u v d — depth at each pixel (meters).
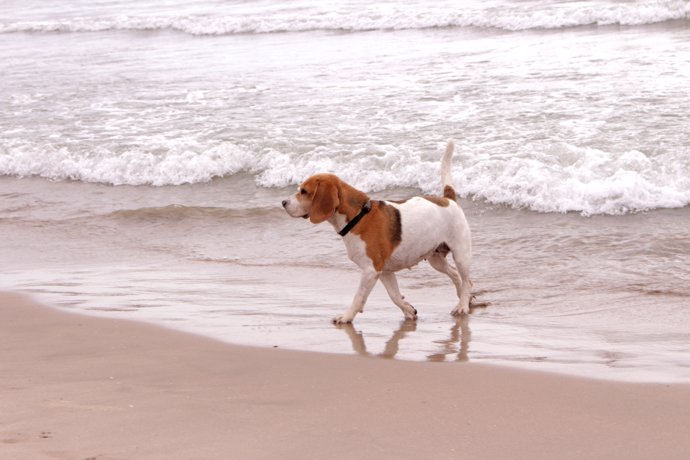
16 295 8.92
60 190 14.40
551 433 5.00
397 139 14.14
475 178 12.23
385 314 8.15
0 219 12.94
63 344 7.08
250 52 23.94
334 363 6.49
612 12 22.98
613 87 15.86
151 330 7.47
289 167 13.66
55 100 19.72
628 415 5.23
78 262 10.58
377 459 4.66
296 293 8.91
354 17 27.12
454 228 8.02
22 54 27.45
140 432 5.04
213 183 13.95
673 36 20.28
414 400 5.59
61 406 5.49
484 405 5.46
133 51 26.14
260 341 7.16
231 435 4.99
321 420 5.23
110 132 16.52
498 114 14.93
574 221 10.80
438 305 8.43
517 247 10.06
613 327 7.37
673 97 14.75
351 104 16.66
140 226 12.05
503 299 8.46
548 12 24.09
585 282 8.73
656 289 8.37
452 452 4.75
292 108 16.84
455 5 27.45
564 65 18.19
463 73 18.38
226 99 18.19
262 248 10.74
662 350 6.65
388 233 7.64
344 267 9.81
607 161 12.02
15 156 15.77
